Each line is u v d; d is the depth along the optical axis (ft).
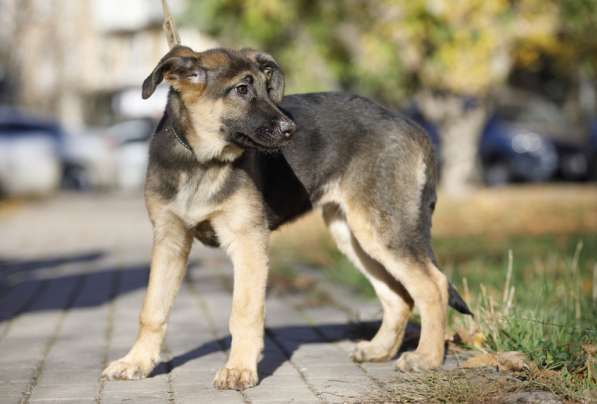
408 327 29.30
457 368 23.52
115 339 28.68
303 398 21.43
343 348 27.14
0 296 37.70
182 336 28.94
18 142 107.14
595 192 90.12
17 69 190.80
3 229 69.72
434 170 26.08
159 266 23.81
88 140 114.11
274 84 24.36
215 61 23.49
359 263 26.84
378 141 25.22
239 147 23.29
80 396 21.74
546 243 49.29
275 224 25.12
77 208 91.20
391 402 20.85
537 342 24.27
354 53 79.05
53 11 216.33
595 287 31.01
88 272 45.24
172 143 23.40
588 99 123.75
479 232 58.18
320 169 25.32
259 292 23.09
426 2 69.05
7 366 24.91
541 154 106.01
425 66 75.31
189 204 23.13
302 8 78.95
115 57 214.07
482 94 81.51
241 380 22.25
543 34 76.02
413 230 24.84
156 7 200.64
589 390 20.31
